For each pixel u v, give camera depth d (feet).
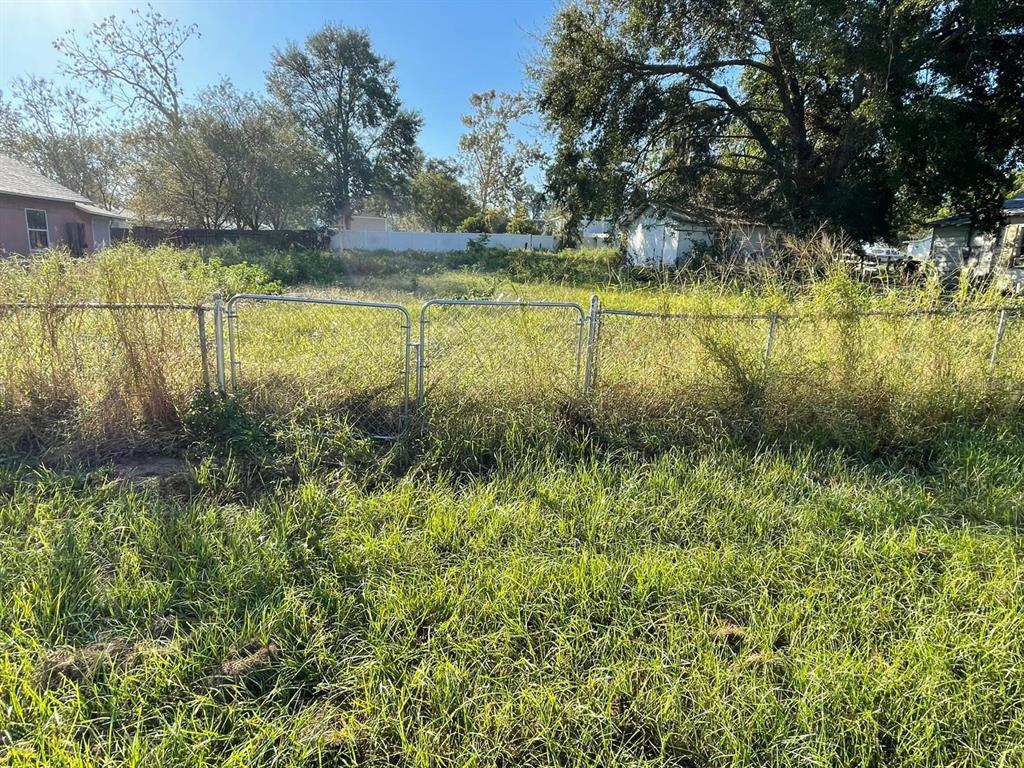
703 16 50.26
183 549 7.93
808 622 6.84
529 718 5.45
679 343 13.71
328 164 112.57
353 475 10.78
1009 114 47.37
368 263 59.82
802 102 55.31
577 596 7.20
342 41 111.45
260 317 18.30
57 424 11.59
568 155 59.88
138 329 11.67
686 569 7.76
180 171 73.72
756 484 10.71
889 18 41.93
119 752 4.96
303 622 6.52
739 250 21.56
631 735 5.42
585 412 12.92
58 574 7.14
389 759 5.11
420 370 12.53
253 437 11.35
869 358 13.83
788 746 5.21
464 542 8.48
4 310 11.60
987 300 15.26
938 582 7.70
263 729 5.19
